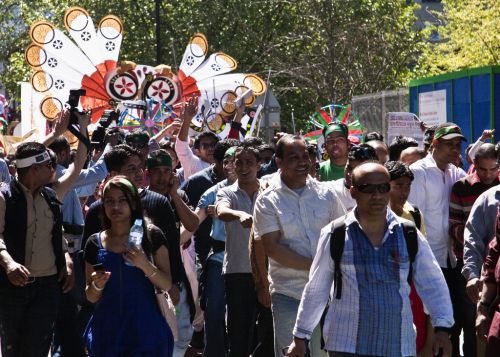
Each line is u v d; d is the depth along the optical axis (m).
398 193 9.52
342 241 6.98
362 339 6.89
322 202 8.79
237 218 9.58
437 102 22.56
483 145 10.76
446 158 11.13
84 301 10.80
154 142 13.56
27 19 49.88
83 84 21.70
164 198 9.70
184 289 12.16
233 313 10.28
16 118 48.78
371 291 6.90
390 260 6.93
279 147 8.80
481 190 10.83
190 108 13.51
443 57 41.94
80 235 11.45
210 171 12.18
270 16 44.88
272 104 24.58
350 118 21.81
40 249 9.61
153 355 8.02
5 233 9.50
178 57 44.22
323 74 38.00
